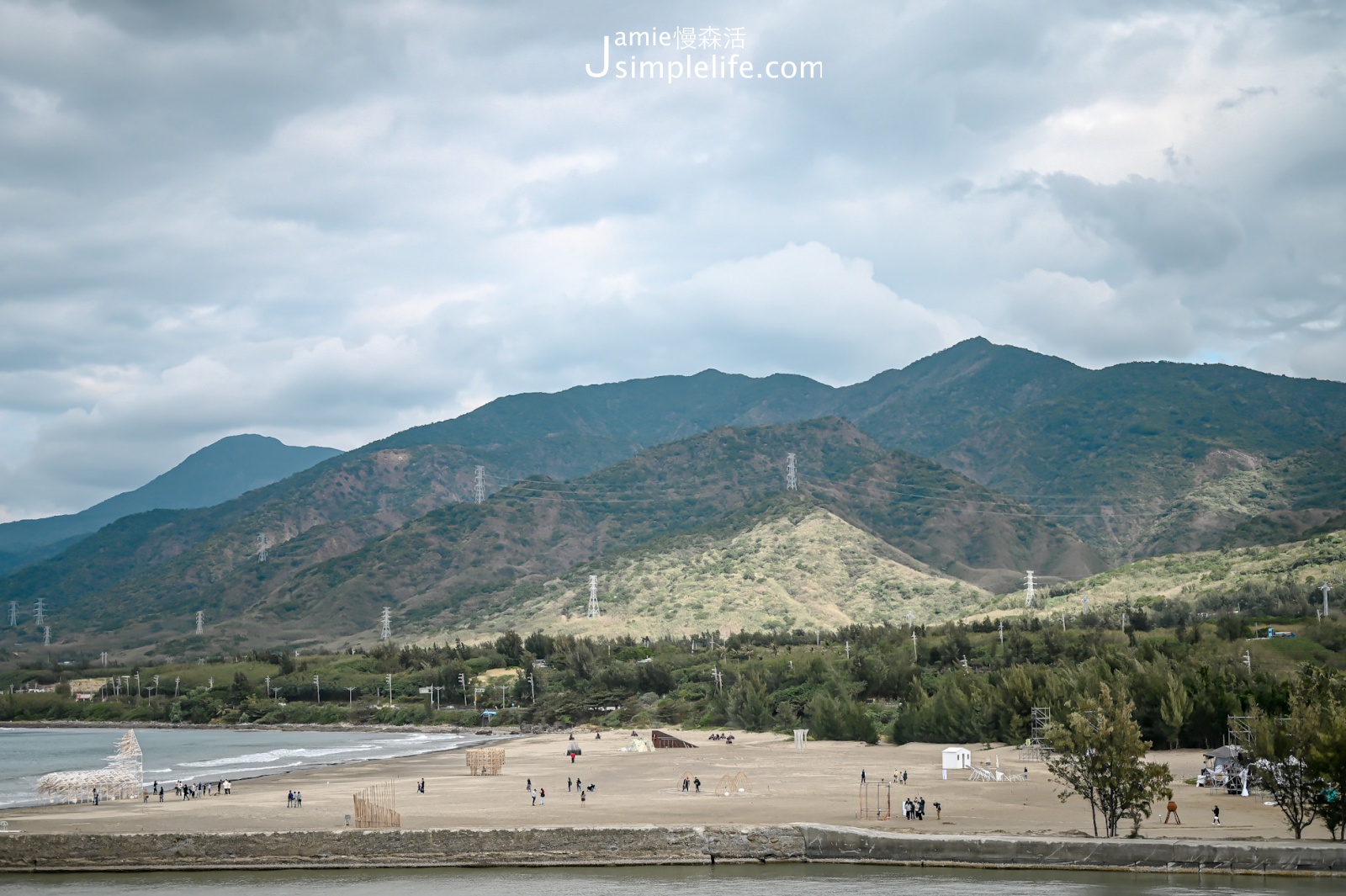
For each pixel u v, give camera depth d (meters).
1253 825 85.81
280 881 80.94
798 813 96.75
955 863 81.56
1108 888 73.56
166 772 165.75
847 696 189.62
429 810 103.44
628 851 85.94
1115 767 80.19
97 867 84.75
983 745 156.75
